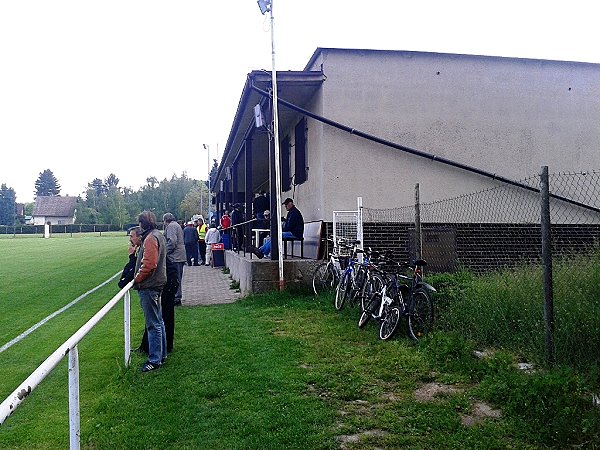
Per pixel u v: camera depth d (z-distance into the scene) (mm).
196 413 5055
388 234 12578
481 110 13344
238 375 6082
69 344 3629
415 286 7375
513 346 6191
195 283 16031
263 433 4555
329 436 4457
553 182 13602
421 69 13062
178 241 11461
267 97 12758
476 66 13352
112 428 4777
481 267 12758
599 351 5352
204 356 7016
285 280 11695
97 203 112438
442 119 13125
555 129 13719
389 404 5145
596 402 4512
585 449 4016
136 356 7211
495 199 13211
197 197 87000
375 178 12688
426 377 5836
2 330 9859
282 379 5887
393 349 6898
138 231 7688
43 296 14352
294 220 12523
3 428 4992
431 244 12672
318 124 12828
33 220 122500
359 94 12750
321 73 12562
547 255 5410
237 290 14086
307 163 14102
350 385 5645
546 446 4129
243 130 16781
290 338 7773
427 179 12914
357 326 8398
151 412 5109
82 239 60375
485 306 6895
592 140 13906
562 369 5031
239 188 29562
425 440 4336
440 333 6832
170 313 7211
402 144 12898
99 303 12953
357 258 10156
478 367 5816
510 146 13453
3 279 18703
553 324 5414
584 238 13469
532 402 4648
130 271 7691
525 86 13602
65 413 5336
